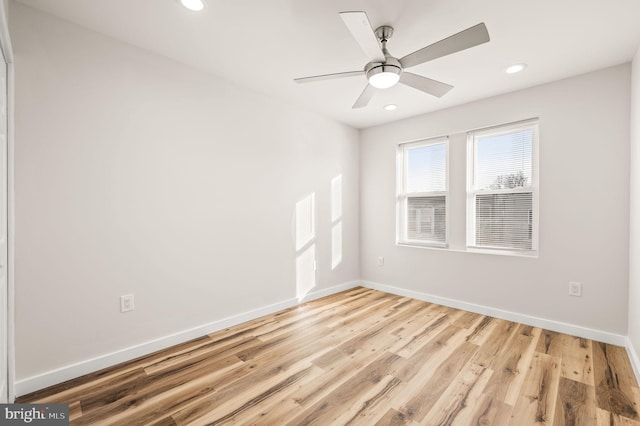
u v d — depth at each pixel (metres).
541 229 2.85
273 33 2.07
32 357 1.84
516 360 2.22
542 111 2.83
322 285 3.86
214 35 2.10
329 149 3.90
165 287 2.42
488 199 3.29
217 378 1.99
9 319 1.70
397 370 2.09
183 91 2.51
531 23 1.93
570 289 2.70
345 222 4.18
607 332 2.52
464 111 3.35
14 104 1.74
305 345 2.48
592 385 1.90
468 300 3.35
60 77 1.92
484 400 1.76
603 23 1.93
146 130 2.30
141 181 2.28
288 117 3.37
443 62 2.43
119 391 1.85
